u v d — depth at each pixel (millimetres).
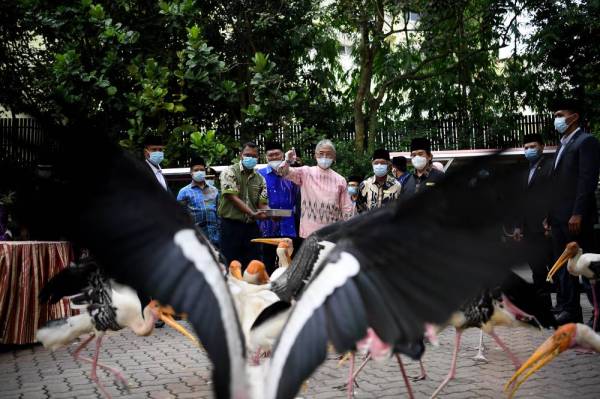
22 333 6527
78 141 1542
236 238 7863
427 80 18453
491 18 16578
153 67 12547
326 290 1574
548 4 15719
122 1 13461
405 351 3076
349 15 16031
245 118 15133
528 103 17453
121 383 5211
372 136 16703
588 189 6426
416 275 1471
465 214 1417
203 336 1605
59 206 1524
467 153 12391
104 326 4902
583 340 3973
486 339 6738
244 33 15312
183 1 13484
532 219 1337
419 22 17719
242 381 1630
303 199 7199
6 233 6938
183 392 4914
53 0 12695
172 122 14594
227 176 7785
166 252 1623
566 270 6699
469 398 4508
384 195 7582
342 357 5363
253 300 4180
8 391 4973
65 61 11883
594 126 16500
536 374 5098
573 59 16125
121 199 1614
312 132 14805
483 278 1407
